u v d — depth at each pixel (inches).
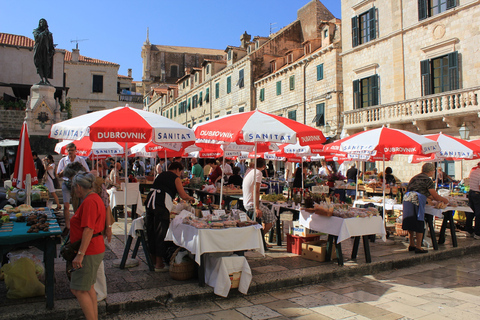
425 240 341.4
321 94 1080.8
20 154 271.7
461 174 691.4
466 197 477.7
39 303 192.5
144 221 264.7
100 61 1766.7
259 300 219.0
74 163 238.7
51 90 863.7
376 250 329.4
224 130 254.8
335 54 1019.9
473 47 674.2
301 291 236.2
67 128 242.8
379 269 284.0
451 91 674.2
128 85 2160.4
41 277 214.8
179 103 2176.4
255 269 263.0
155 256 273.0
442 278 267.4
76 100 1694.1
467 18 683.4
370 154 404.2
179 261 235.1
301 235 312.2
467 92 652.7
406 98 796.6
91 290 168.1
